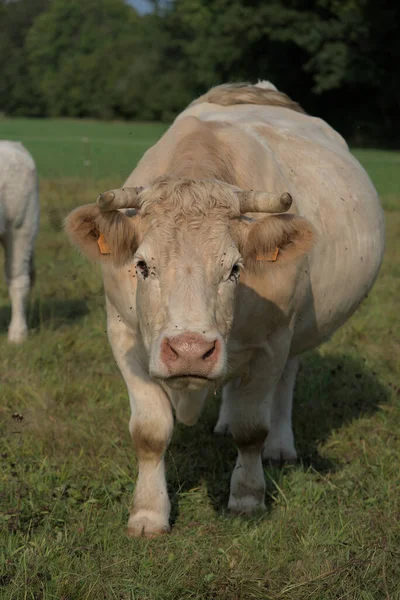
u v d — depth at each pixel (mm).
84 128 59500
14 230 7566
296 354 5090
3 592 3295
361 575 3508
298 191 4672
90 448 5039
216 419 5738
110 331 4176
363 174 5688
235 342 4020
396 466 4863
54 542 3713
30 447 4992
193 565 3607
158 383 4090
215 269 3242
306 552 3789
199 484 4652
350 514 4219
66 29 101375
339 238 4898
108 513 4164
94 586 3379
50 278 9594
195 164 3807
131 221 3434
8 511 3994
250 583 3486
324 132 5777
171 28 70062
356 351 7180
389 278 10242
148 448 4070
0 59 93375
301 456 5184
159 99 71688
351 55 44688
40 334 7312
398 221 14992
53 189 16875
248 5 46469
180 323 3094
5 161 7457
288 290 4102
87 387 6039
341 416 5820
